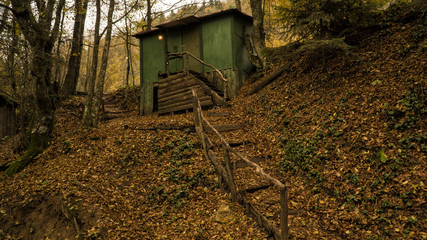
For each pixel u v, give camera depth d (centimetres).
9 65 1055
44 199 665
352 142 636
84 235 552
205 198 659
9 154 1080
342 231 470
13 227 648
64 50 1742
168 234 560
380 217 462
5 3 953
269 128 894
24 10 856
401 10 954
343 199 536
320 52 996
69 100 1755
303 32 1009
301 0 932
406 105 618
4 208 688
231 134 923
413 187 473
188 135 909
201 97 1252
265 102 1045
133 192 694
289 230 488
